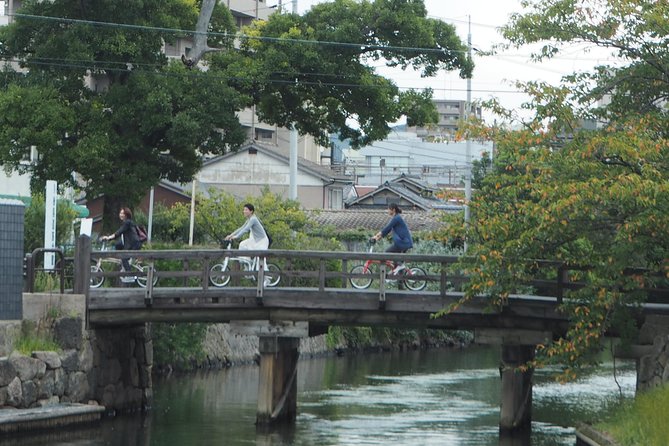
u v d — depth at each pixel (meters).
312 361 71.00
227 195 73.31
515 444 38.28
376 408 47.81
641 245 33.06
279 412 41.53
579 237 34.81
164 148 55.19
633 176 31.31
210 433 39.47
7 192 58.94
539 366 35.00
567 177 34.22
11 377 36.28
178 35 54.50
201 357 61.50
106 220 55.12
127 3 51.91
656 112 37.03
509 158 38.12
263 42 54.53
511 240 34.38
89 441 36.16
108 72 54.16
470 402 50.56
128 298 39.94
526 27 37.34
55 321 39.06
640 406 33.16
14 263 37.69
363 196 106.00
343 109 56.38
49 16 53.06
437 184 117.31
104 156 51.50
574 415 47.00
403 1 54.91
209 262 40.47
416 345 84.88
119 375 42.94
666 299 39.69
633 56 37.34
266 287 40.31
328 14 54.38
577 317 34.66
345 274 39.78
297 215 70.38
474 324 39.84
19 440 35.31
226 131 53.56
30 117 50.56
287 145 113.94
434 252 77.31
